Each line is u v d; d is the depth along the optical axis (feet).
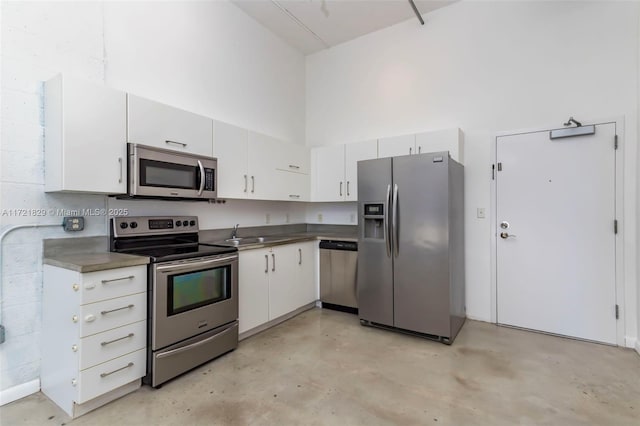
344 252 11.69
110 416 5.80
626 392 6.50
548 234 9.72
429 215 9.19
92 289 5.80
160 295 6.75
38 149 6.64
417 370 7.49
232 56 11.35
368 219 10.57
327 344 9.01
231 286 8.44
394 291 9.78
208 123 9.02
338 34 13.41
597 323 9.04
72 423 5.62
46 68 6.78
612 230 8.86
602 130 8.95
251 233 12.05
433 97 11.85
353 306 11.51
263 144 11.06
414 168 9.42
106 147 6.72
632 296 8.62
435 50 11.82
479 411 5.94
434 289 9.12
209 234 10.38
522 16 10.20
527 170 10.05
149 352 6.71
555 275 9.62
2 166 6.21
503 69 10.50
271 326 10.42
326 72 14.67
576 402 6.19
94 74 7.59
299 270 11.50
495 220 10.55
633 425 5.52
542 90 9.86
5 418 5.77
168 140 7.93
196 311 7.50
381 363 7.86
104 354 5.98
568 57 9.48
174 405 6.14
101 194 7.41
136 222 8.11
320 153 13.39
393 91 12.81
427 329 9.23
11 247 6.31
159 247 8.52
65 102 6.13
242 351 8.56
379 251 10.07
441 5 11.48
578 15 9.35
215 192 8.96
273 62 13.24
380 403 6.21
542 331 9.80
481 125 10.86
